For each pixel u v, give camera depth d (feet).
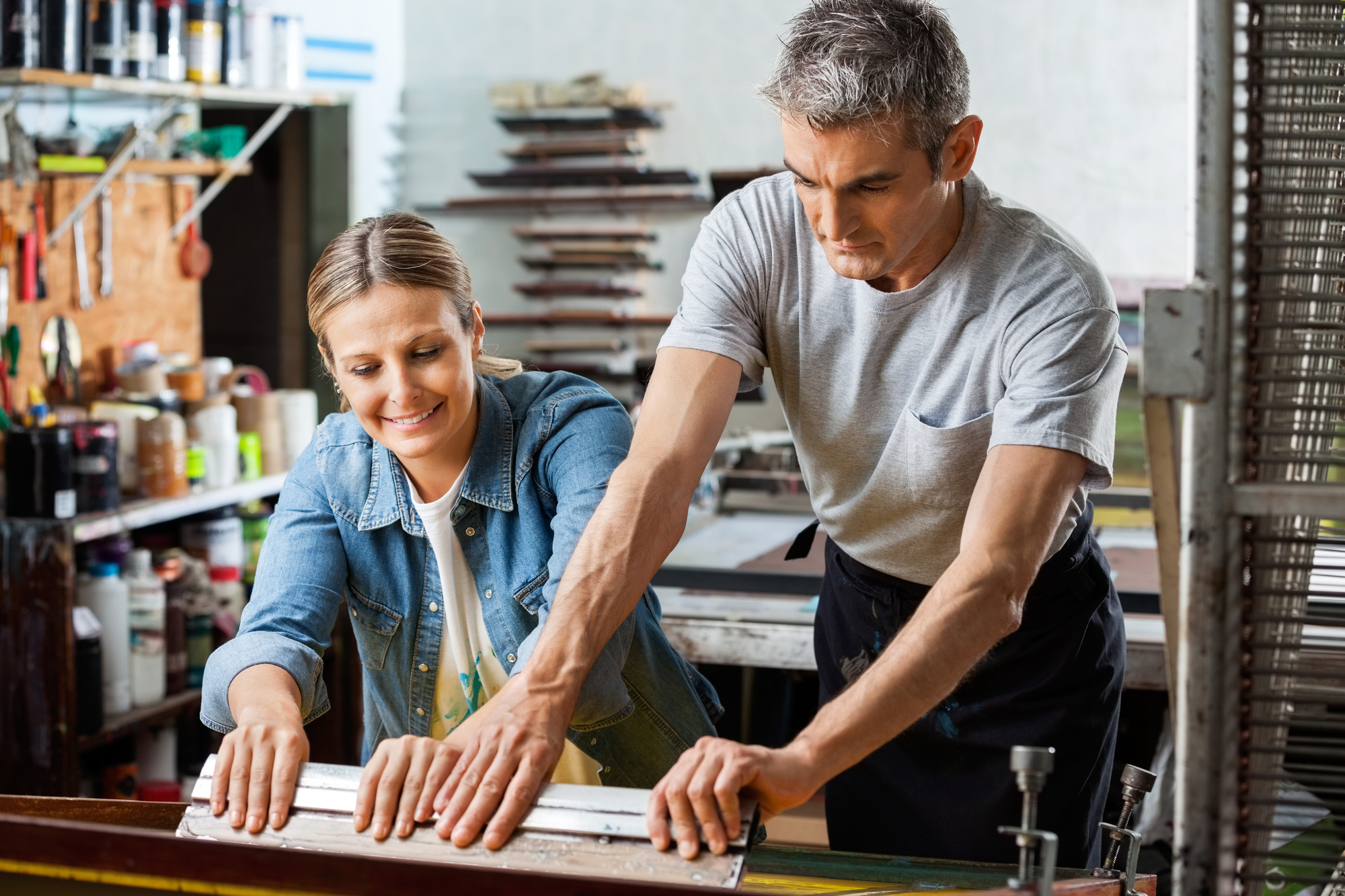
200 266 12.37
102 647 9.20
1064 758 5.29
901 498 5.05
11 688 8.48
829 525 5.48
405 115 16.43
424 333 4.25
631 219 15.99
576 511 4.50
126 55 9.92
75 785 8.60
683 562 8.25
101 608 9.20
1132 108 14.46
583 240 15.94
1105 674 5.35
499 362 5.06
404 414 4.35
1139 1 14.29
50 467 8.54
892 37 3.95
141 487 9.92
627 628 4.60
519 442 4.75
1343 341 3.39
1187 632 2.77
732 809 3.23
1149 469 2.85
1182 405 2.74
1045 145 14.70
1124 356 4.53
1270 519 2.89
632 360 15.94
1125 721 8.05
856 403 4.99
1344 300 2.80
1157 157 14.46
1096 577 5.31
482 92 16.20
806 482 5.51
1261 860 3.03
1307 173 3.11
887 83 3.89
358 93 15.26
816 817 7.10
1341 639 3.39
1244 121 2.73
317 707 4.63
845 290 4.87
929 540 5.13
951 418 4.79
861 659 5.62
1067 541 5.20
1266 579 2.92
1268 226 2.84
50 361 10.55
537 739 3.57
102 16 9.71
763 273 4.97
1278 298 2.79
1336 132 2.80
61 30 9.45
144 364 11.03
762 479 10.04
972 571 3.88
